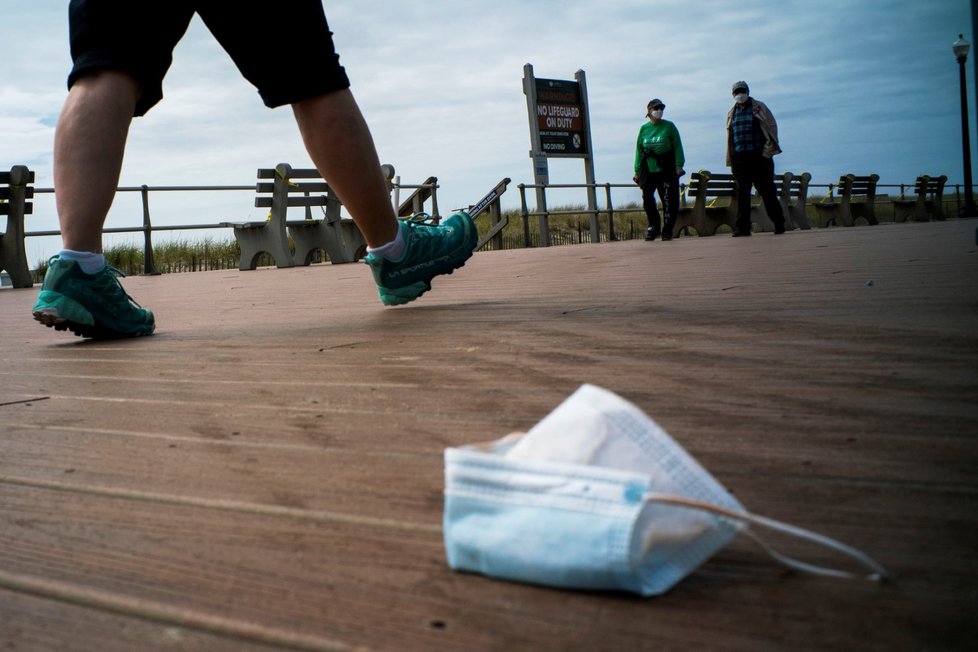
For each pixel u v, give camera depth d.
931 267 3.38
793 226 16.73
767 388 1.42
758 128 11.14
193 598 0.79
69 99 2.67
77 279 2.73
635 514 0.69
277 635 0.71
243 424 1.44
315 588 0.79
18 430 1.50
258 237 10.07
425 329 2.49
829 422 1.20
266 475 1.15
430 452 1.21
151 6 2.59
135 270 11.40
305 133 2.83
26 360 2.44
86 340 2.89
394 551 0.87
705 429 1.20
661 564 0.72
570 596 0.74
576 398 0.75
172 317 3.58
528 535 0.73
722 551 0.81
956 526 0.83
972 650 0.63
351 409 1.49
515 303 3.08
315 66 2.71
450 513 0.78
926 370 1.47
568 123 16.00
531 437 0.75
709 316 2.33
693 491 0.71
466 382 1.65
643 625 0.69
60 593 0.82
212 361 2.17
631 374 1.61
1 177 8.16
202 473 1.17
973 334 1.78
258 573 0.84
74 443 1.39
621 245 9.58
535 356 1.89
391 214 3.03
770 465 1.04
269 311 3.59
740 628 0.67
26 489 1.16
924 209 21.00
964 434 1.11
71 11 2.64
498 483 0.76
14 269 8.30
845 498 0.92
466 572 0.80
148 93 2.74
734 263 4.54
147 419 1.53
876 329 1.92
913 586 0.72
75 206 2.71
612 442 0.72
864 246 5.55
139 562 0.89
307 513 0.99
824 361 1.60
